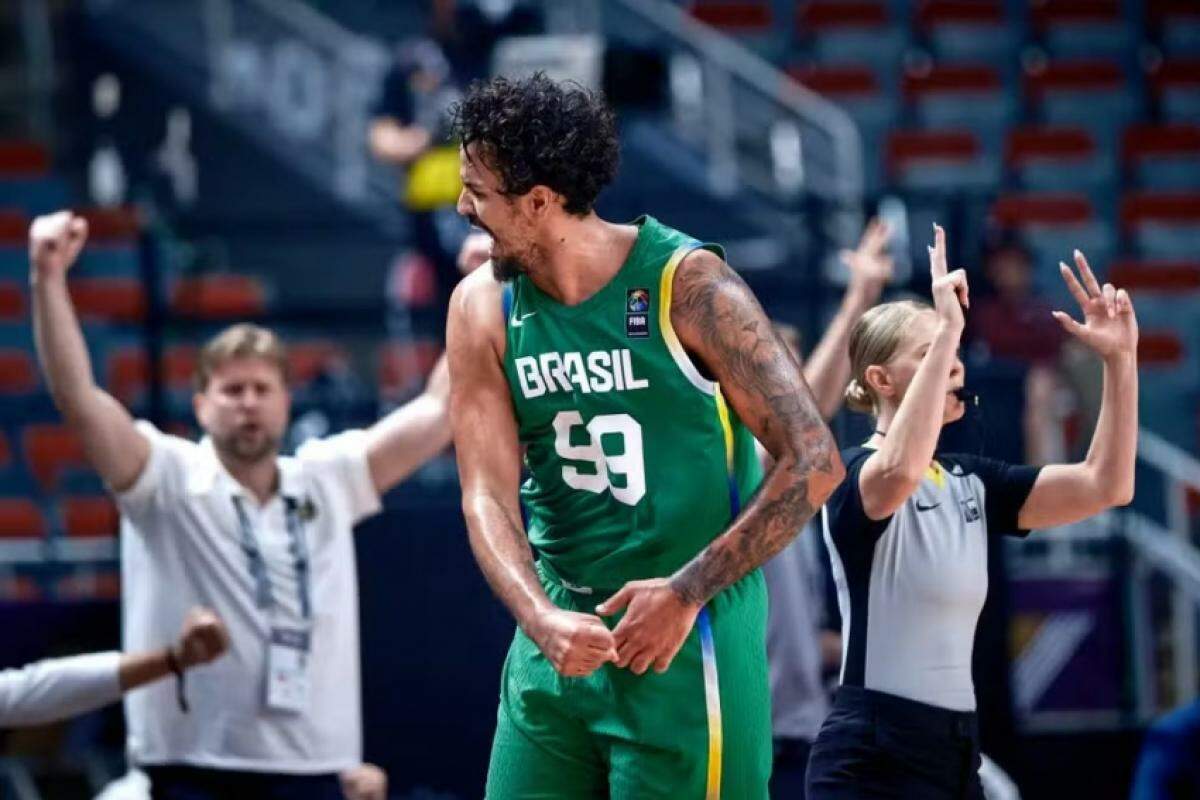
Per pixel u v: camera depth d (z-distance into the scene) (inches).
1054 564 639.8
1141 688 617.0
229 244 996.6
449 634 519.2
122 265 1008.9
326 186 1112.2
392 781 517.0
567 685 284.7
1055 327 722.8
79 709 370.9
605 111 278.8
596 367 277.1
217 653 370.3
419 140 781.9
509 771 292.5
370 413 636.7
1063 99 1226.6
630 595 261.4
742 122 1114.1
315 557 414.3
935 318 339.3
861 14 1272.1
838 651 494.9
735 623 282.8
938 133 1167.6
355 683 418.6
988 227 748.6
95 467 405.7
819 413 272.1
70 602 582.6
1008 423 557.3
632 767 280.2
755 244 854.5
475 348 285.9
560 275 278.2
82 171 1147.9
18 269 1039.0
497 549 273.9
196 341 744.3
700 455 277.7
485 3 810.2
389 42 1250.0
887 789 325.1
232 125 1155.9
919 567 327.9
